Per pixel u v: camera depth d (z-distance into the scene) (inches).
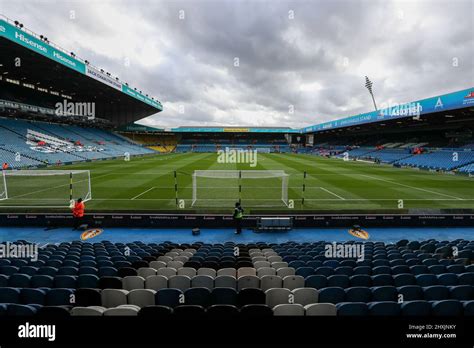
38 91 2092.8
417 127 2305.6
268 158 2340.1
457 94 1107.9
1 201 701.9
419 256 318.0
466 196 775.7
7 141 1579.7
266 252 343.6
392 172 1338.6
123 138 3105.3
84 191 824.9
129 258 303.4
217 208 639.8
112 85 1907.0
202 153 3154.5
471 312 170.4
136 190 843.4
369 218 531.2
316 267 285.0
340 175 1215.6
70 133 2303.2
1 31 1044.5
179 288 228.1
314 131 3070.9
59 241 458.6
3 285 230.2
